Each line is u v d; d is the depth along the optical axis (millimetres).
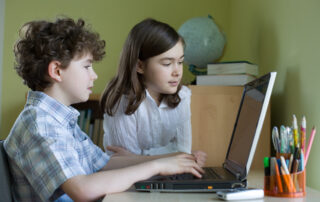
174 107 1522
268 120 1637
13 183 1002
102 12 2545
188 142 1605
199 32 2020
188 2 2555
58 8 2539
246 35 2156
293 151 938
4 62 2484
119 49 2541
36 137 930
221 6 2564
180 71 1391
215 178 1016
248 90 1205
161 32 1352
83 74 1040
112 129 1541
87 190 896
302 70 1394
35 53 1024
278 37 1663
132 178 953
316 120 1265
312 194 933
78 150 1146
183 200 857
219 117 1713
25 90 2480
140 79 1447
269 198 875
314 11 1305
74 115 1053
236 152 1146
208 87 1725
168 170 1025
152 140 1580
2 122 2467
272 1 1743
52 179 903
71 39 1022
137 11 2551
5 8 2506
